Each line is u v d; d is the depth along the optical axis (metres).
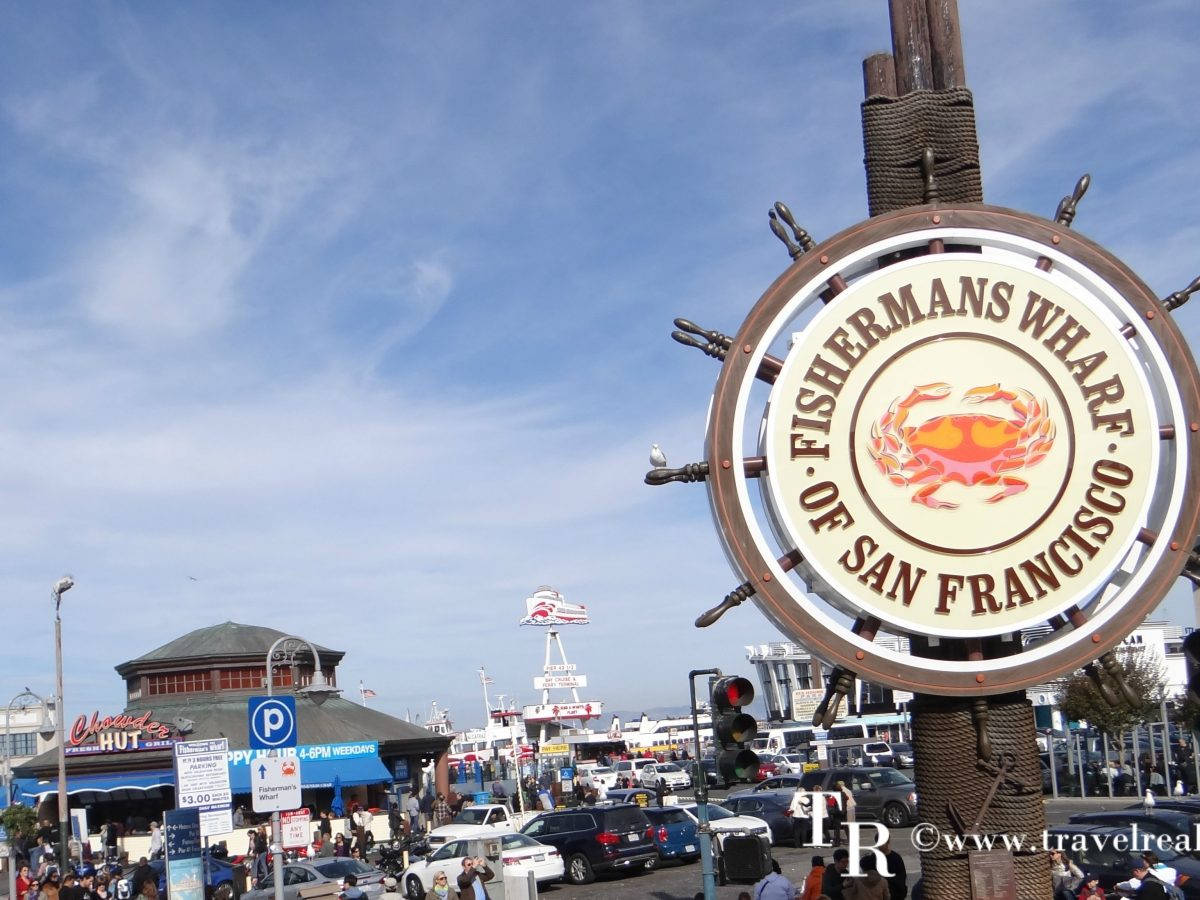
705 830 16.39
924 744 10.05
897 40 11.07
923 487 9.71
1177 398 9.66
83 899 27.88
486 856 23.55
